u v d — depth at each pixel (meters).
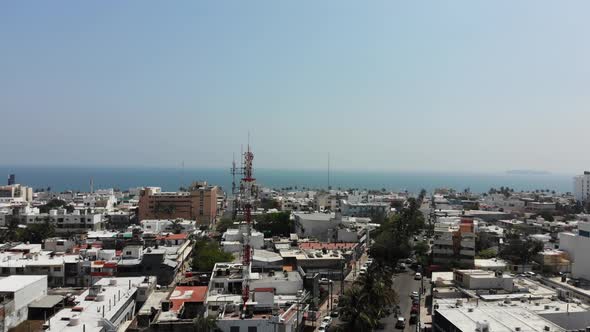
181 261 178.25
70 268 151.62
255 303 105.44
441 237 181.62
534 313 100.81
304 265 168.75
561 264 167.12
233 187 173.38
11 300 104.62
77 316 101.94
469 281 124.19
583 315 101.50
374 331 115.25
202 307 104.56
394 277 173.00
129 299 117.12
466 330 89.88
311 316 120.69
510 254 185.00
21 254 164.88
